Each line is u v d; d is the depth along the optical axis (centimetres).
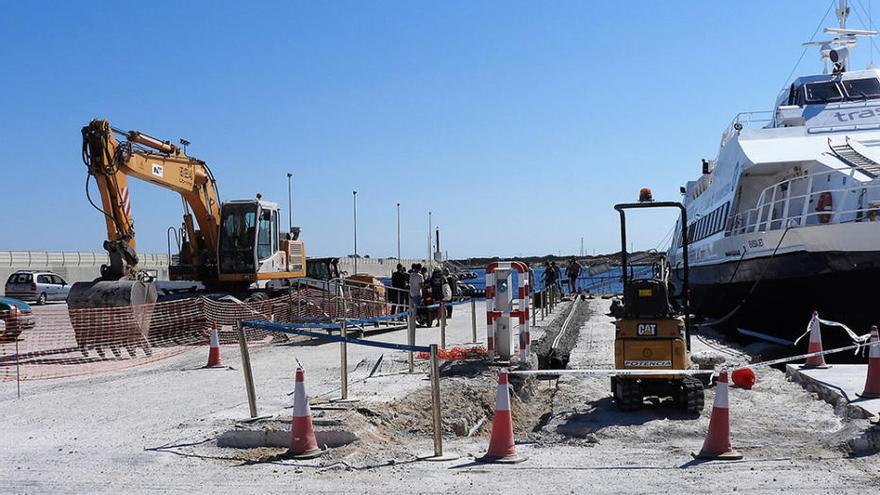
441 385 1198
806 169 1861
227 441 857
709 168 2797
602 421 991
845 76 2223
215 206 2444
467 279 5725
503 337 1438
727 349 1736
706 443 779
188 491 685
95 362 1703
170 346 1992
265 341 2106
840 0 2520
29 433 952
